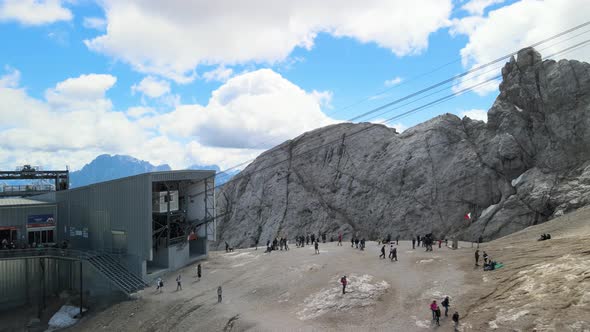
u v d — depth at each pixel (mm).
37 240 62719
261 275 48844
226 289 46688
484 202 78750
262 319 36625
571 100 75250
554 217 65562
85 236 60312
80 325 46531
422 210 83562
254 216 107750
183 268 58250
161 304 45312
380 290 38438
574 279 29422
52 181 87188
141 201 53219
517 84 84062
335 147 110750
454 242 53156
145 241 52562
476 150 85375
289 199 104812
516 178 77938
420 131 99812
